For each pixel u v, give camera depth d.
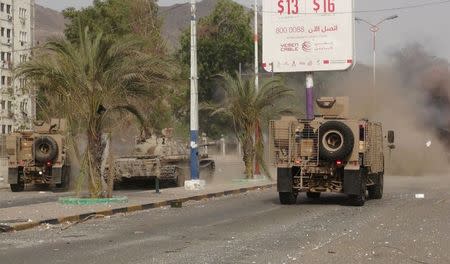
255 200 25.86
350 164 22.91
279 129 23.67
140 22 56.31
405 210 21.39
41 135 31.98
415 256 12.90
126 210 21.23
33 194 29.72
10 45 105.19
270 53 42.59
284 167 23.66
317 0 41.81
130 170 30.55
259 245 14.33
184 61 72.06
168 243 14.67
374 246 14.05
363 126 23.02
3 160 56.91
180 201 23.77
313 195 26.66
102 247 14.13
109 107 23.14
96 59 22.72
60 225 17.94
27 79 23.48
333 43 41.59
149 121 26.88
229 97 35.97
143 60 23.06
